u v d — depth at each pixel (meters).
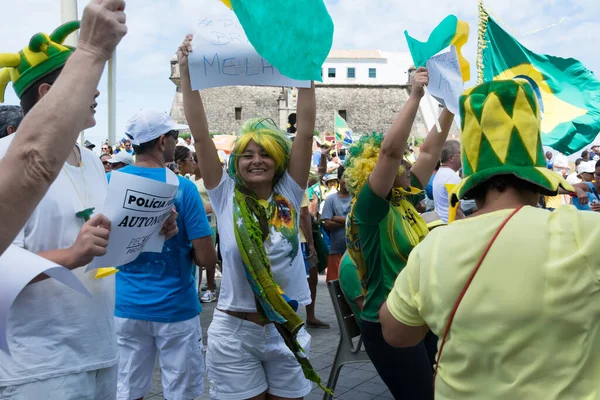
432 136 3.14
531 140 1.54
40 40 1.95
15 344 1.88
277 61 2.37
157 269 3.23
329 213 6.34
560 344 1.36
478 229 1.49
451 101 2.85
